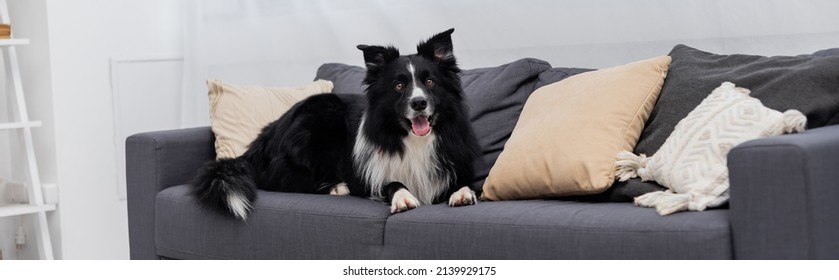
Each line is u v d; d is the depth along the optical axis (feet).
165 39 15.15
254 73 14.70
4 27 12.75
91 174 13.89
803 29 10.00
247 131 10.96
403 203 8.45
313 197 9.25
